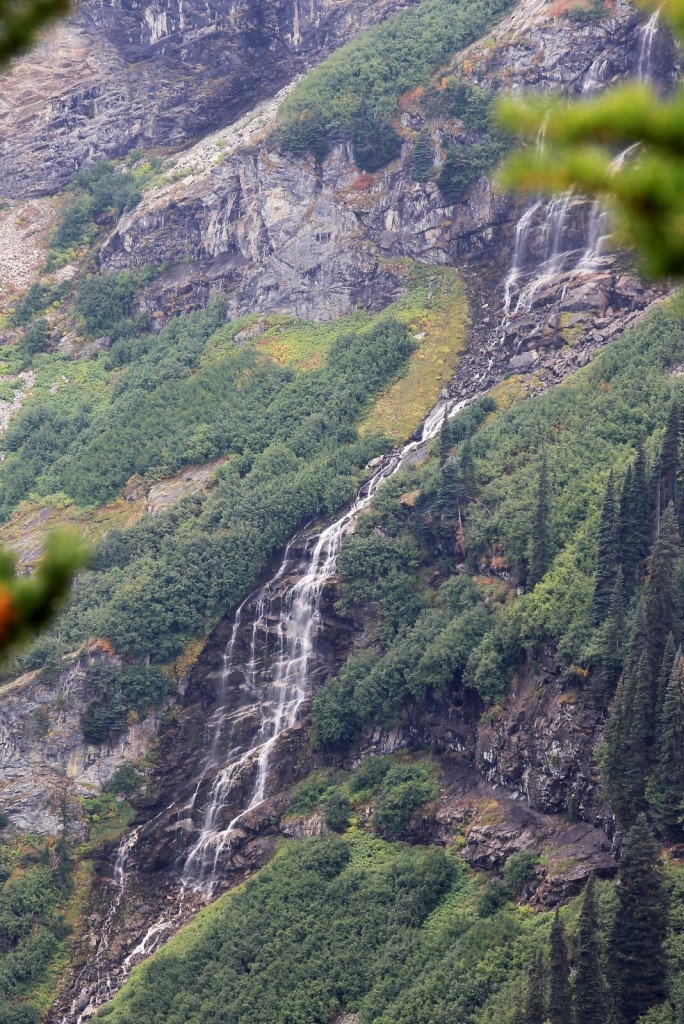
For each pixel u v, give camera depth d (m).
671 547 146.75
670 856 134.00
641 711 138.88
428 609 180.62
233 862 174.62
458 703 167.88
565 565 163.50
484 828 153.00
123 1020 148.75
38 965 165.00
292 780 180.25
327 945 148.50
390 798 163.25
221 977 149.00
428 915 148.25
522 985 125.31
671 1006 115.38
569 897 138.88
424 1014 131.12
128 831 181.62
